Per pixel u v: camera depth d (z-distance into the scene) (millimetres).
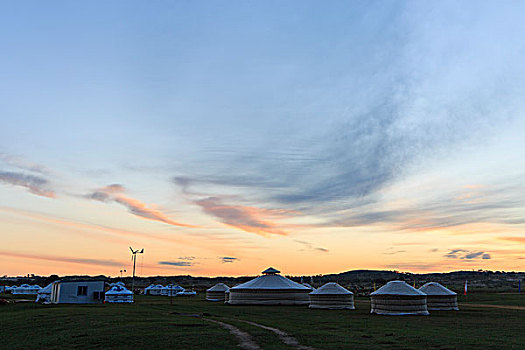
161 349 23953
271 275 76000
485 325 38125
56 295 62188
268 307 63156
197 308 55688
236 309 55500
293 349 23375
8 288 124562
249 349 23516
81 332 29781
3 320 38781
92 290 64125
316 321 39500
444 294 59344
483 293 119812
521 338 29000
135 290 141000
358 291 140125
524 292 129625
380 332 31344
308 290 72875
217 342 25500
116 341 26203
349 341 26297
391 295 49969
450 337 28844
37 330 32531
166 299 89188
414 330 33094
